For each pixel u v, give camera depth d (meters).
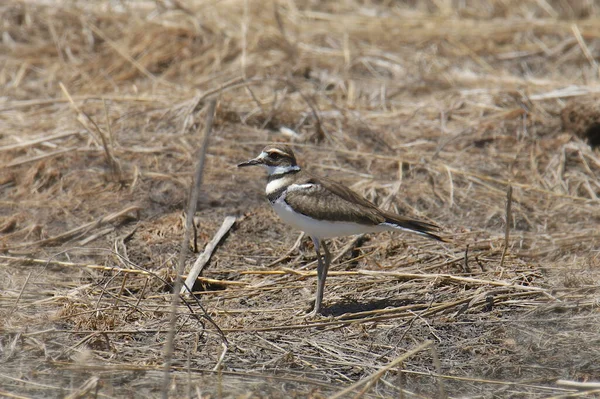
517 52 19.81
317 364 9.86
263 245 12.96
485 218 13.59
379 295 11.52
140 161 14.73
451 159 15.25
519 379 9.61
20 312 10.81
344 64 18.89
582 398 9.16
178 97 16.91
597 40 20.02
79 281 11.81
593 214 13.61
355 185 14.27
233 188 14.12
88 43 19.38
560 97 17.14
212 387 9.23
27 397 8.95
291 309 11.20
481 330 10.55
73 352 9.91
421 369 9.78
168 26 19.70
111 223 13.27
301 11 21.50
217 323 10.73
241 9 20.95
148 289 11.69
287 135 15.84
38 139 15.26
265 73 18.19
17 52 19.06
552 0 22.48
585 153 15.27
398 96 17.77
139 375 9.43
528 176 14.81
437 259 12.43
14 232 13.05
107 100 16.89
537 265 12.16
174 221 13.33
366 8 22.19
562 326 10.54
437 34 20.36
